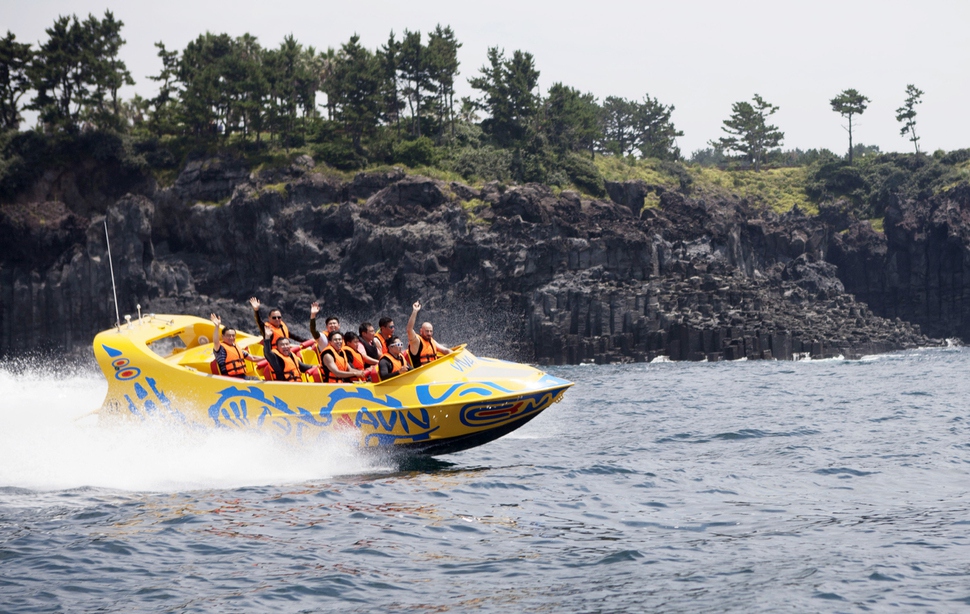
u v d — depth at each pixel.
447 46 148.88
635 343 99.06
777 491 17.42
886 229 134.88
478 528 14.71
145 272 117.38
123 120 135.25
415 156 132.88
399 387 19.58
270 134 135.25
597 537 14.12
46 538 14.09
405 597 11.40
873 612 10.60
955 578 11.69
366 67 133.38
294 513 15.72
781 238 131.12
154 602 11.25
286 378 19.92
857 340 99.94
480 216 112.00
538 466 20.55
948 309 127.12
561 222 107.50
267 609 11.00
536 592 11.52
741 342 94.25
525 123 145.25
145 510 15.97
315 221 116.75
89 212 129.00
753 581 11.75
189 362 21.28
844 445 23.31
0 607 11.12
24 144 130.12
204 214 119.38
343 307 110.19
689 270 107.88
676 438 25.78
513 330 103.44
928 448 22.33
